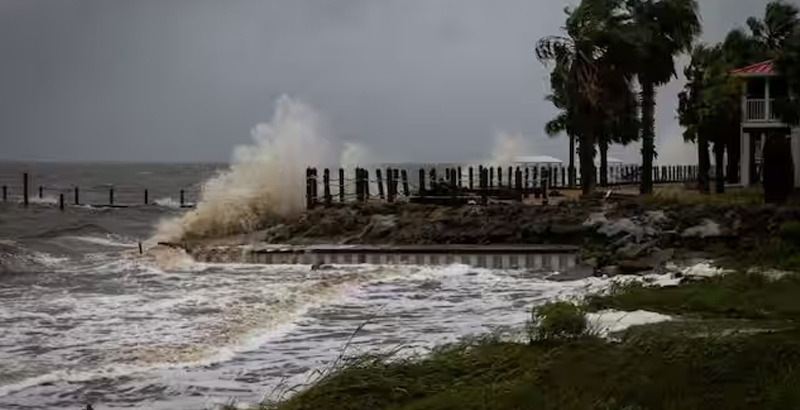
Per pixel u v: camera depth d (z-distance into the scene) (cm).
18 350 1428
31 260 2827
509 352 1124
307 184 3588
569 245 2755
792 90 3834
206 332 1580
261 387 1184
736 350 1022
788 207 2755
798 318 1413
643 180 3906
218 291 2125
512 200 3569
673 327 1262
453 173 3656
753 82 4328
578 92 3719
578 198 3366
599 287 2045
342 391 1005
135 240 3675
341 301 1975
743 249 2561
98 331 1592
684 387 916
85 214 5216
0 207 5831
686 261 2462
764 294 1633
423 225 2998
